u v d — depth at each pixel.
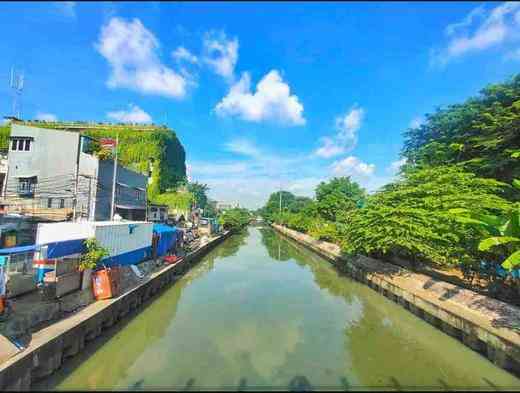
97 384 7.83
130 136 48.66
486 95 16.75
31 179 24.72
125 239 16.06
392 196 16.70
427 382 8.27
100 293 11.70
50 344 7.89
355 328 12.08
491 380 8.39
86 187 24.56
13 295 10.43
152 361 9.05
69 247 11.17
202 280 20.06
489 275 13.15
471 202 13.14
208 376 8.32
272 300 15.57
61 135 25.14
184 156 66.50
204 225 46.38
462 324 10.41
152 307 14.17
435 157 19.12
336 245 32.34
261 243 46.84
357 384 8.10
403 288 14.88
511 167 14.98
